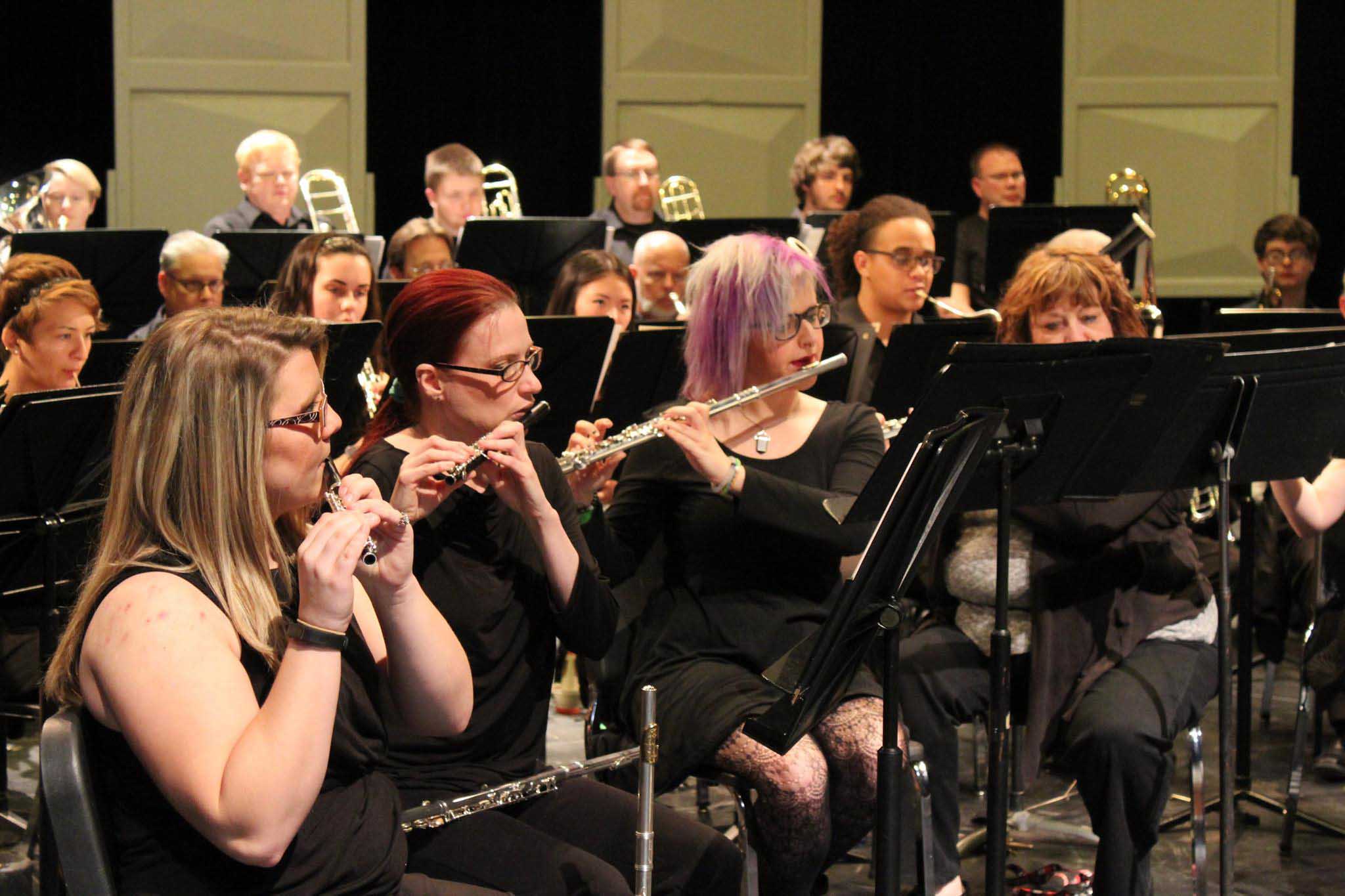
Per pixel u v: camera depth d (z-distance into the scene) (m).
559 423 4.72
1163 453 3.53
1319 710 5.04
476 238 6.58
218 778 1.98
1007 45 10.31
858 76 10.35
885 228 5.42
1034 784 4.92
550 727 5.43
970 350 3.00
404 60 10.05
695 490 3.48
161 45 9.15
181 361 2.17
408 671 2.45
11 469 3.64
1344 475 4.13
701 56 9.79
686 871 2.80
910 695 3.76
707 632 3.40
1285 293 7.99
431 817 2.61
